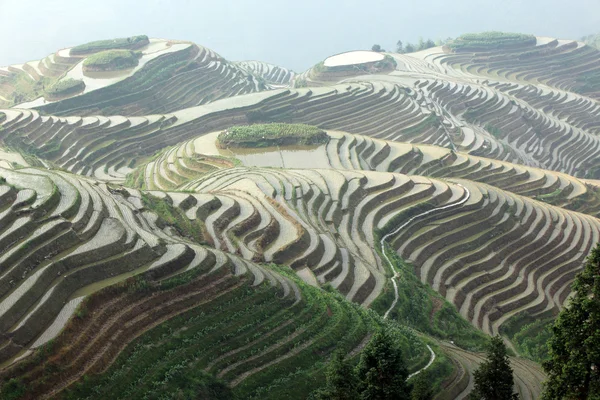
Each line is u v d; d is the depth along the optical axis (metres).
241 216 61.94
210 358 38.94
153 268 43.53
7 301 37.69
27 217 45.53
